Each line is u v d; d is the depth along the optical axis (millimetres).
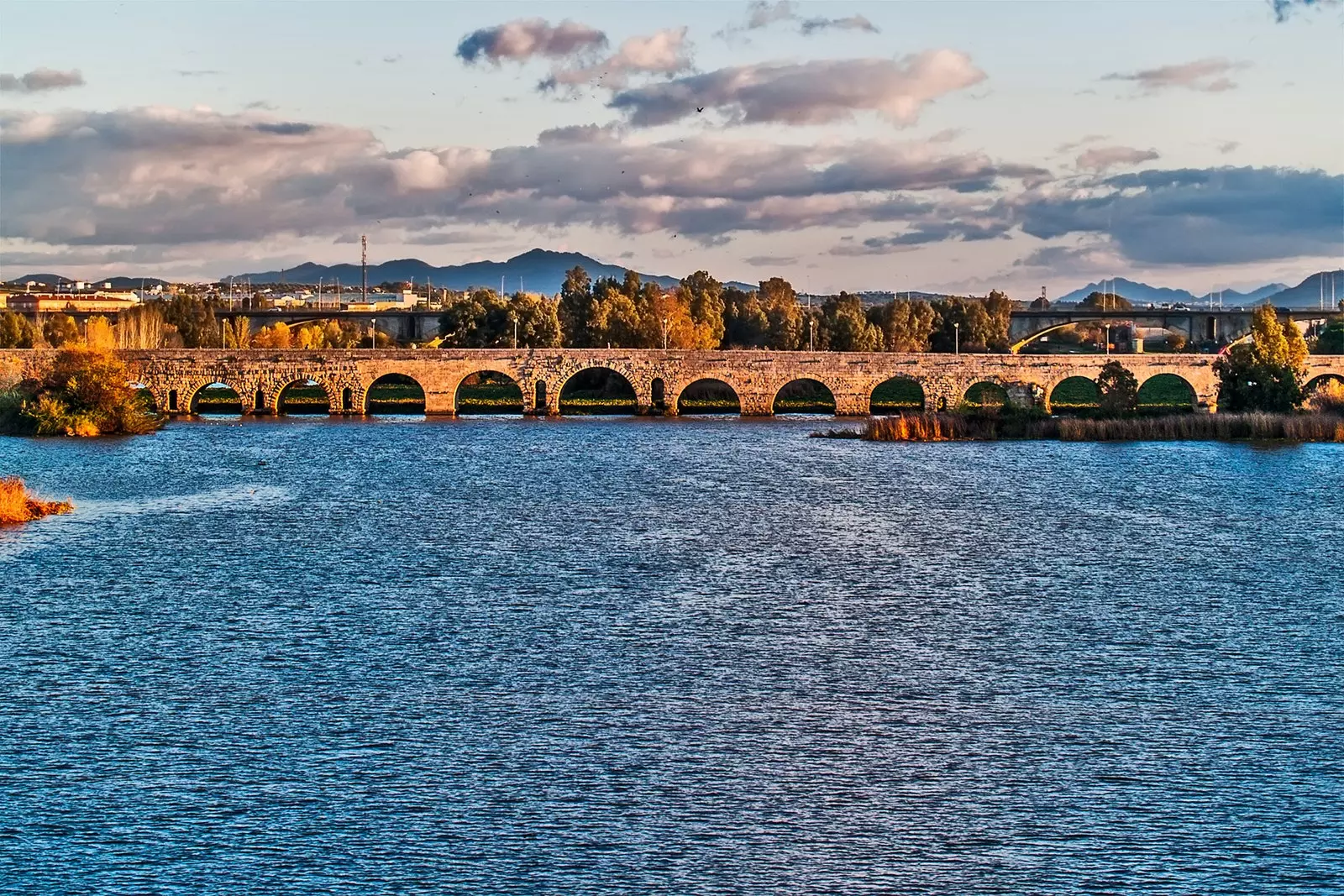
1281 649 65750
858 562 88250
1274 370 186500
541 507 114875
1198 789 48375
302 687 59156
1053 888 41594
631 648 65562
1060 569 85750
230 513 109875
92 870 42344
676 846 44094
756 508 114250
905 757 51219
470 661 63281
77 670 61375
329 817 45938
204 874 42156
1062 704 57188
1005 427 180000
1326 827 45344
